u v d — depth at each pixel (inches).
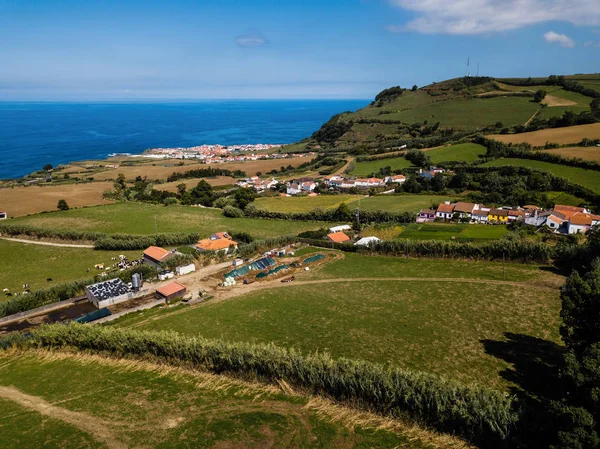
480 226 3681.1
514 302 2178.9
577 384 1082.7
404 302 2267.5
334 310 2217.0
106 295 2559.1
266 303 2365.9
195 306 2397.9
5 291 2829.7
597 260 2287.2
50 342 1941.4
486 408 1170.0
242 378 1553.9
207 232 4220.0
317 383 1414.9
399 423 1279.5
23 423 1387.8
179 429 1306.6
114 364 1748.3
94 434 1310.3
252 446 1219.2
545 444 1069.8
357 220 4136.3
